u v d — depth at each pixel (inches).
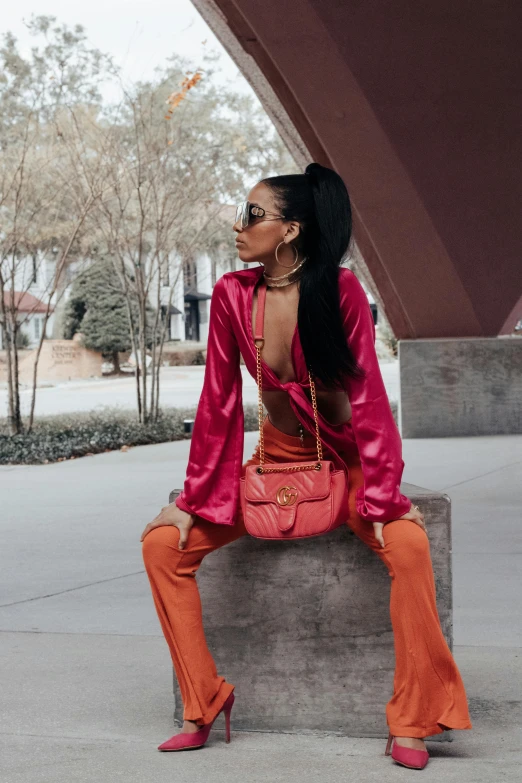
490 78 472.7
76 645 193.6
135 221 744.3
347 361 129.1
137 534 315.6
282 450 139.6
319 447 136.1
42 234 699.4
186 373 1662.2
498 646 184.2
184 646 136.3
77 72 663.8
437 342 600.7
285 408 136.9
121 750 136.3
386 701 141.1
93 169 675.4
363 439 130.0
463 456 498.0
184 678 136.3
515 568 251.8
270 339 135.2
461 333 608.4
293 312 134.2
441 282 580.7
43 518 352.8
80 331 1721.2
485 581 238.5
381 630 141.3
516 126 497.7
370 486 129.6
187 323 2650.1
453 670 128.9
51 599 233.3
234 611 144.9
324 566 142.6
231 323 136.6
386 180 525.7
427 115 492.1
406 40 452.1
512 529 304.2
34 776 126.2
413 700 128.6
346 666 142.2
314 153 516.1
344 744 138.2
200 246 780.0
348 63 458.6
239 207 134.9
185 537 135.6
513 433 601.0
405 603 128.2
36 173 673.0
